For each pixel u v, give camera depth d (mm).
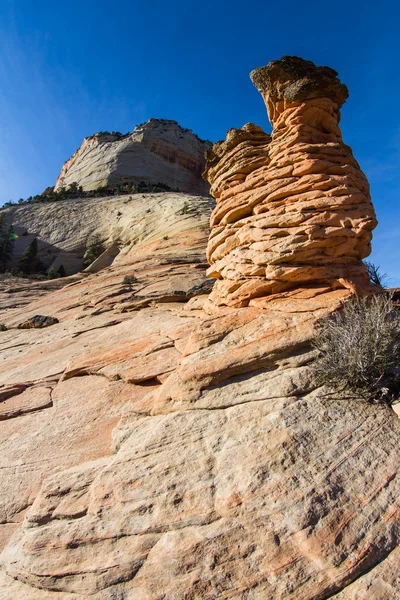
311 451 4176
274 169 7508
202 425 4984
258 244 7012
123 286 22781
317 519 3521
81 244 66250
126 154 114562
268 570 3277
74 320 17891
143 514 4059
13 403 8891
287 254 6531
